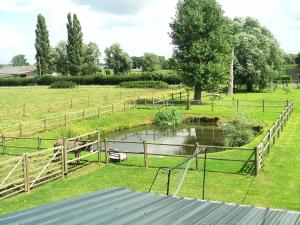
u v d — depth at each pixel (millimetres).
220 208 7895
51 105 47188
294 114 37688
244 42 63688
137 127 38219
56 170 18484
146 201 8312
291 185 15945
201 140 31484
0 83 99188
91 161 20703
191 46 46688
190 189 15617
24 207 14117
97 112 39062
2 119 36156
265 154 21141
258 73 63219
